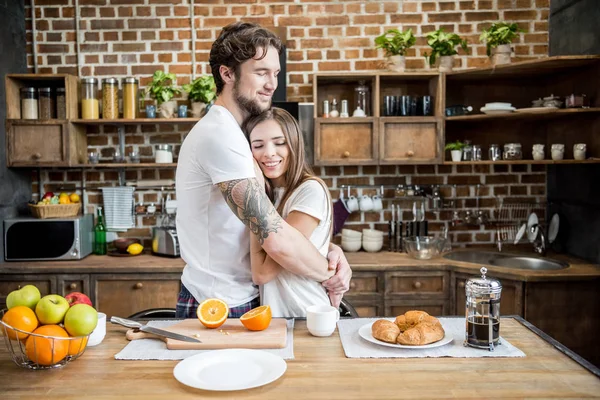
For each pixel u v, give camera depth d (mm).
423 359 1343
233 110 1767
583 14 3320
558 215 3721
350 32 3879
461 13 3859
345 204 3848
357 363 1319
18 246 3459
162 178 3947
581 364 1299
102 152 3924
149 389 1181
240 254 1809
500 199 3930
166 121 3592
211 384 1185
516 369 1277
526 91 3838
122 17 3883
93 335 1443
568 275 2969
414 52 3879
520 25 3850
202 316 1552
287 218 1773
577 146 3264
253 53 1667
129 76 3904
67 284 3342
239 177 1577
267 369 1254
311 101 3887
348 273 1840
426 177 3926
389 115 3641
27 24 3883
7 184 3568
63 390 1174
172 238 3551
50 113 3631
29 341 1257
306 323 1646
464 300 3258
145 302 3348
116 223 3881
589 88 3283
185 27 3889
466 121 3850
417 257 3482
